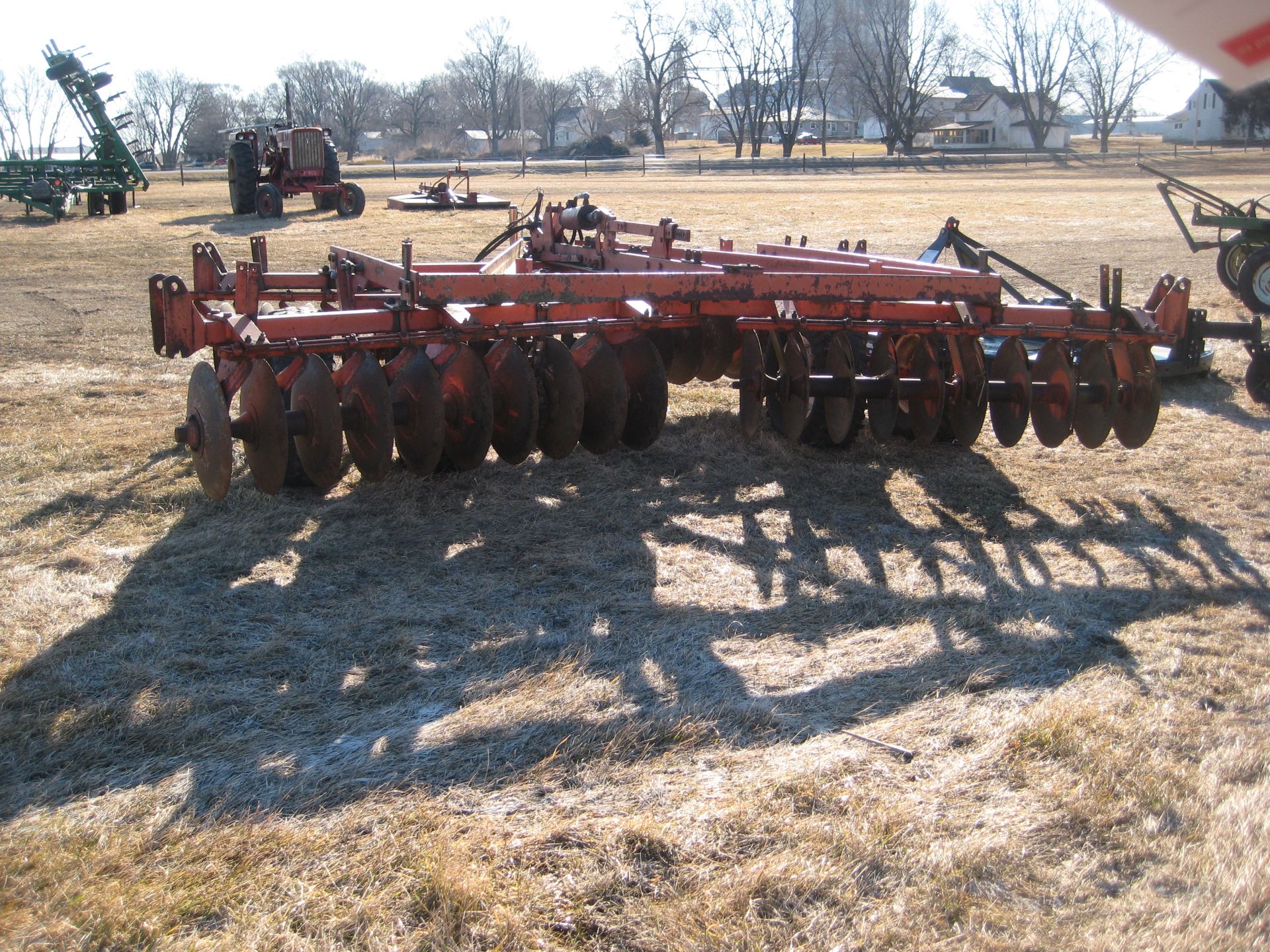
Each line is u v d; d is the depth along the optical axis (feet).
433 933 9.26
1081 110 416.05
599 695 13.47
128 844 10.50
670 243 25.50
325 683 13.89
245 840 10.55
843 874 10.03
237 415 27.35
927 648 14.75
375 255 63.98
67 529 19.19
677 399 29.09
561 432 20.01
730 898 9.72
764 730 12.66
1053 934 9.29
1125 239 73.31
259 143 96.99
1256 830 10.43
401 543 18.81
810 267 25.88
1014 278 53.93
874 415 21.90
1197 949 8.96
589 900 9.74
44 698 13.35
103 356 35.40
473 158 298.97
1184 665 14.10
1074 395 20.98
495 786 11.52
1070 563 17.92
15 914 9.50
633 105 321.52
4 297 49.32
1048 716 12.66
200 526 19.47
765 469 23.02
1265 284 43.04
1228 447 24.53
